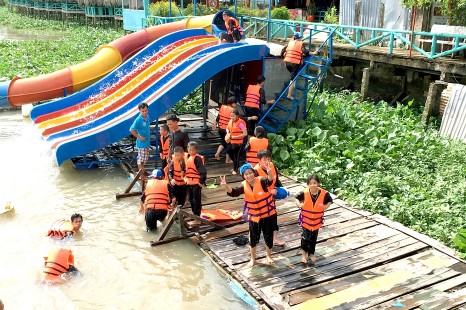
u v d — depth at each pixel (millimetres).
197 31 14734
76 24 46562
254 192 6965
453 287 6672
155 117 11281
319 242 7891
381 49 16344
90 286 7070
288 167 11328
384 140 11672
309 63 12781
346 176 10352
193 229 8484
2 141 13516
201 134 13922
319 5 28547
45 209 9469
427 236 8039
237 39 13680
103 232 8617
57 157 10859
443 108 13367
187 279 7258
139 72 13531
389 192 9672
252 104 11797
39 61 23578
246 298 6625
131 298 6824
